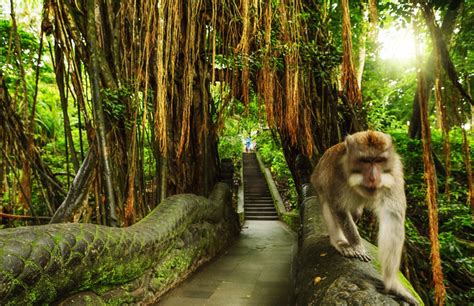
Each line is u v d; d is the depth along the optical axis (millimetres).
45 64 10398
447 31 8273
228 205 9430
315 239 3748
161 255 4430
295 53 6305
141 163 5410
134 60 5324
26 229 2488
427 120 2398
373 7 3354
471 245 7277
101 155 4387
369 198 2502
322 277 2684
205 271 6020
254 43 6707
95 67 4539
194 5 5770
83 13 4801
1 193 5039
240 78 7840
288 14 6414
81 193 4570
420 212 8133
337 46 8305
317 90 7418
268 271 6035
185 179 7590
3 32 7656
